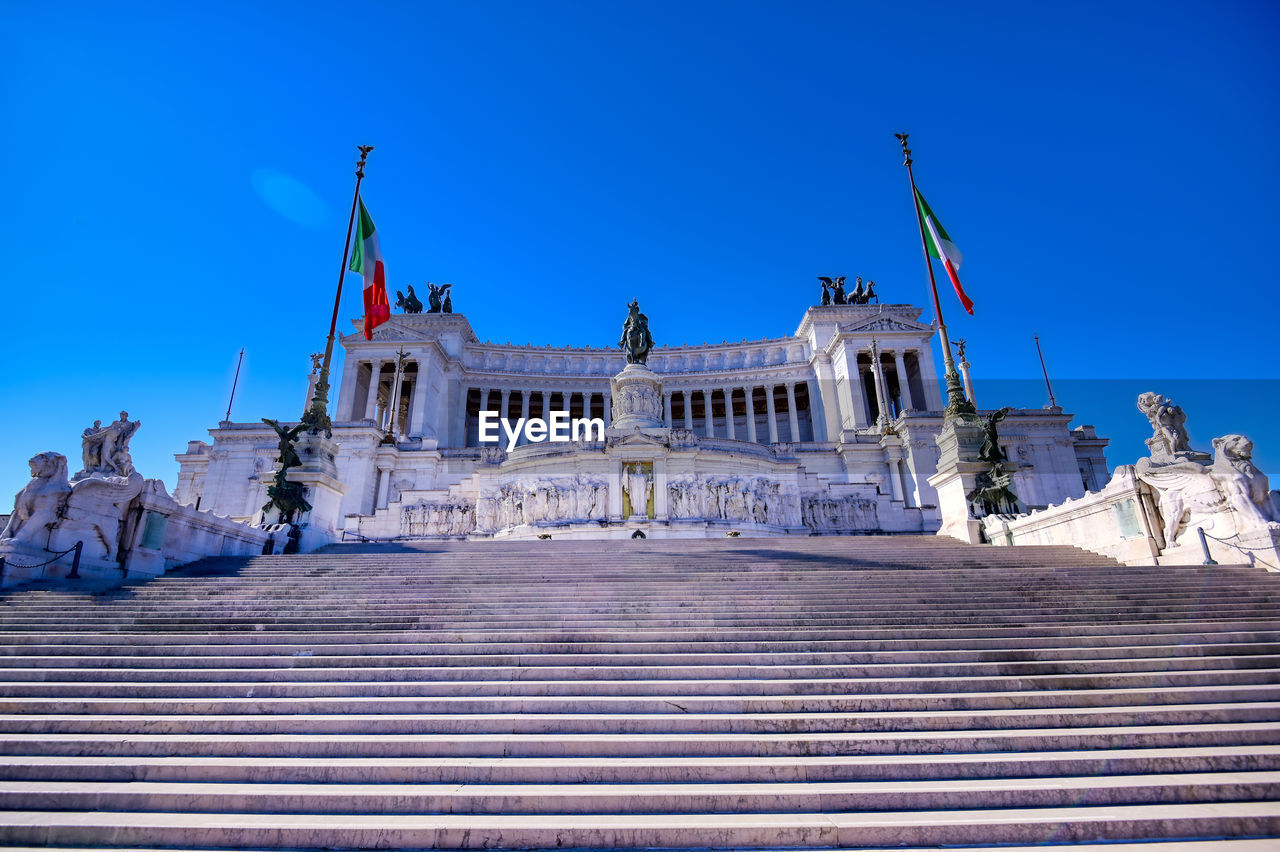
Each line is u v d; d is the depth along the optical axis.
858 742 6.90
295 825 5.54
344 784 6.41
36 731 7.41
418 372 64.56
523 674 8.97
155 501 15.75
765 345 75.75
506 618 11.53
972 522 20.72
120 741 6.95
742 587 13.47
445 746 6.96
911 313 70.00
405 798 5.96
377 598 12.88
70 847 5.49
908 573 14.54
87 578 14.33
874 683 8.49
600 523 33.03
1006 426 55.38
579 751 6.93
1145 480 16.02
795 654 9.49
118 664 9.51
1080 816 5.61
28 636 10.30
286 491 21.47
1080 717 7.56
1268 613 11.30
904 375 66.12
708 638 10.38
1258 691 8.23
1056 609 11.77
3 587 13.24
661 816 5.79
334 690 8.48
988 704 8.01
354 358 65.00
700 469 35.06
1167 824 5.48
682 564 16.16
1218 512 14.68
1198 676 8.77
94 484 14.64
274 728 7.46
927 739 6.96
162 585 13.95
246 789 6.20
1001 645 10.02
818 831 5.41
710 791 6.02
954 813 5.79
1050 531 18.97
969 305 24.67
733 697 8.14
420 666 9.48
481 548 20.06
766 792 5.96
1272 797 6.01
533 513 34.22
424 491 37.12
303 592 13.61
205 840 5.48
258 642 10.35
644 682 8.53
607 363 78.62
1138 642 10.07
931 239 26.23
